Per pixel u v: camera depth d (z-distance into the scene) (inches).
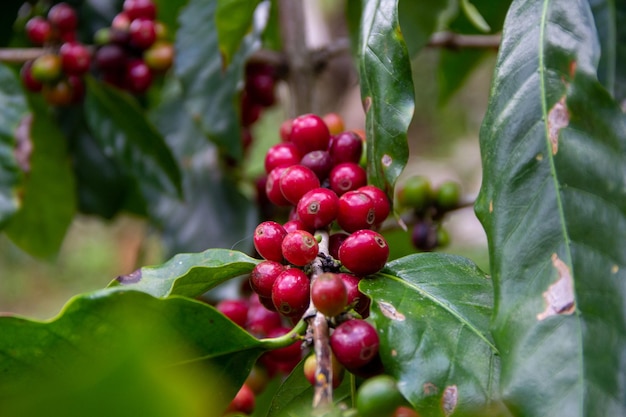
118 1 30.6
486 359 15.5
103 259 76.8
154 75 28.2
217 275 17.2
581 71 16.3
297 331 16.1
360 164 19.1
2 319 14.8
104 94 26.7
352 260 16.4
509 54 16.8
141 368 14.2
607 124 16.1
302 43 27.2
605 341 14.8
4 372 15.1
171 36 30.1
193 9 25.9
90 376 14.4
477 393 15.2
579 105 16.2
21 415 14.4
